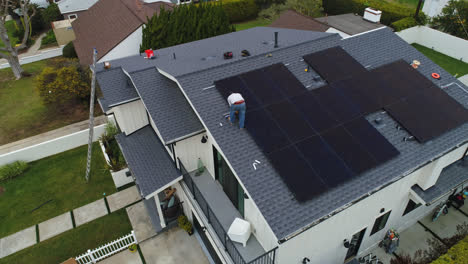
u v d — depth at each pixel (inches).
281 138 400.2
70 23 1350.9
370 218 459.8
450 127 455.2
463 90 526.3
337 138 411.5
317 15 1400.1
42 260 564.1
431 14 1246.3
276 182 365.1
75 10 1480.1
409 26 1151.6
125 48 993.5
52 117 944.9
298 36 653.3
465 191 590.9
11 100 1032.2
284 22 1032.8
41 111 971.9
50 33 1448.1
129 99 553.9
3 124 923.4
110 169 691.4
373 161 397.4
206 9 904.3
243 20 1547.7
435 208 587.2
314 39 570.9
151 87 509.7
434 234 557.0
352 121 437.4
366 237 498.3
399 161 406.0
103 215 642.8
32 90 1079.6
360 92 480.1
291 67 510.0
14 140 861.8
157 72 536.4
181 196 581.6
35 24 1498.5
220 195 490.0
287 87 467.5
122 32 1006.4
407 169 397.1
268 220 335.0
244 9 1498.5
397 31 1133.7
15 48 1116.5
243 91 450.9
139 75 527.2
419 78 521.7
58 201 680.4
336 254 466.3
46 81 921.5
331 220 394.6
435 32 1129.4
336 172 378.3
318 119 430.3
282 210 343.6
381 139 423.5
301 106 442.3
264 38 670.5
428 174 451.5
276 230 327.3
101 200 676.7
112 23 1096.2
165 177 511.5
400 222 543.5
